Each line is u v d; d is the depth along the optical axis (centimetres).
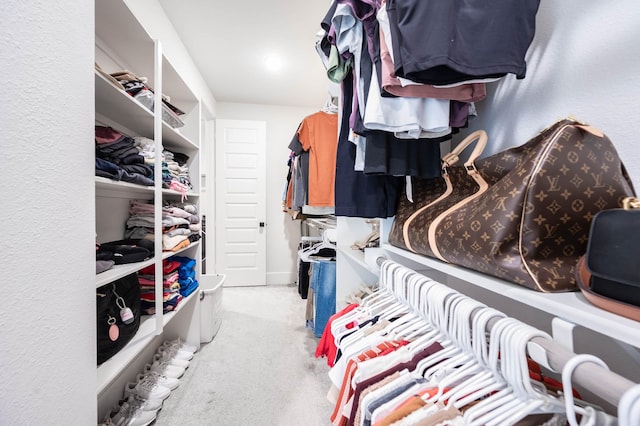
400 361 59
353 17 73
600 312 34
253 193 348
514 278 46
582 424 31
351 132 90
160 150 131
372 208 103
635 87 52
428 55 51
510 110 81
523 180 47
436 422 42
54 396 58
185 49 227
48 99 58
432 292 60
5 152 49
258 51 234
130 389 137
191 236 192
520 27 53
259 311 260
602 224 34
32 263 54
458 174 74
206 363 173
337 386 70
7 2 49
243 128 343
